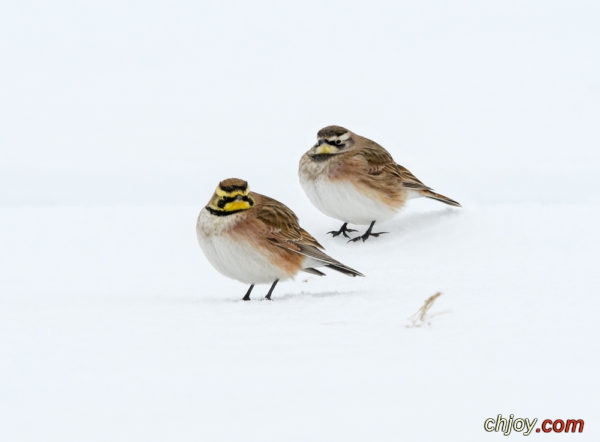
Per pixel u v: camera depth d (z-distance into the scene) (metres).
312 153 18.28
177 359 9.41
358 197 17.98
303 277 15.28
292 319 10.98
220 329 10.58
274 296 13.99
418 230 17.92
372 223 18.36
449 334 10.10
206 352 9.63
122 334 10.48
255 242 12.91
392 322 10.70
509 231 16.92
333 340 9.97
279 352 9.57
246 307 11.81
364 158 18.03
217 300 12.91
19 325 11.05
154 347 9.90
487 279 13.59
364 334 10.18
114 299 13.07
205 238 13.12
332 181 18.05
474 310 11.23
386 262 16.23
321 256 13.09
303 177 18.45
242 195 12.93
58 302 12.70
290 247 13.05
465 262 15.41
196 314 11.43
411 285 13.46
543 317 10.83
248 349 9.73
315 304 11.84
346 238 18.41
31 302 12.74
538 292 12.27
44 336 10.48
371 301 11.95
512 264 14.86
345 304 11.79
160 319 11.19
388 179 18.17
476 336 9.98
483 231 17.08
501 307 11.38
